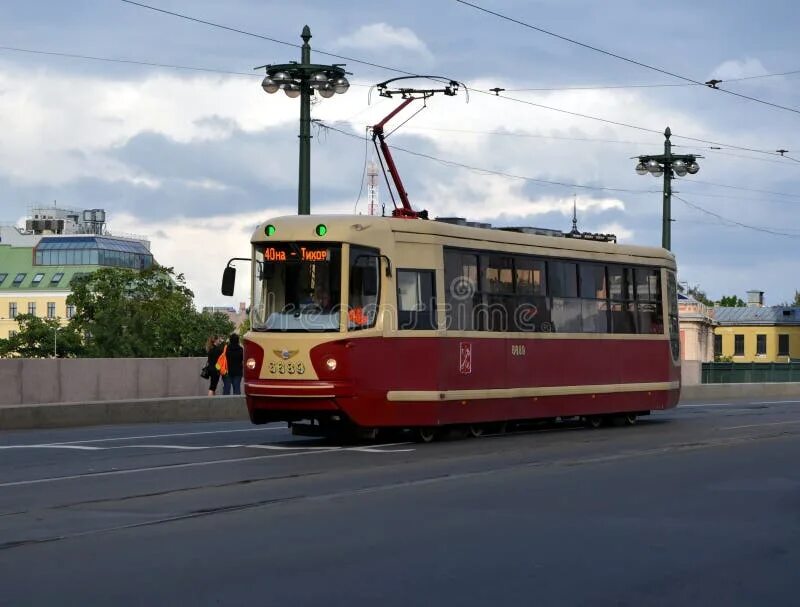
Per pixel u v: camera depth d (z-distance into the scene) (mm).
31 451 20406
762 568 10484
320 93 27109
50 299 152500
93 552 10883
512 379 24188
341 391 20703
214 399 30500
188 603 8875
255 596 9109
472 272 23375
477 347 23344
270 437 23672
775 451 21062
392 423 21484
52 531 12039
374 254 21359
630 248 28188
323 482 16031
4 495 14742
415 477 16641
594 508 13805
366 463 18453
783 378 57469
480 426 24188
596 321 26781
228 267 21688
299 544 11289
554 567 10344
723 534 12172
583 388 26188
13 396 30234
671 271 29656
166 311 92062
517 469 17734
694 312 100625
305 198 27125
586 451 20781
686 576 10094
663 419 31125
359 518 12883
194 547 11125
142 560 10492
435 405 22250
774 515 13461
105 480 16219
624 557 10844
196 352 92938
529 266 24859
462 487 15586
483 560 10586
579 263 26375
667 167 42156
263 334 21109
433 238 22500
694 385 47406
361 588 9414
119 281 93750
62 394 31359
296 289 21125
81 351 92500
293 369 20812
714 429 26797
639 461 19109
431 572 10055
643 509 13781
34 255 155375
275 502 14070
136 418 28562
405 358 21766
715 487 15867
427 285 22297
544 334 25125
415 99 26438
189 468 17672
